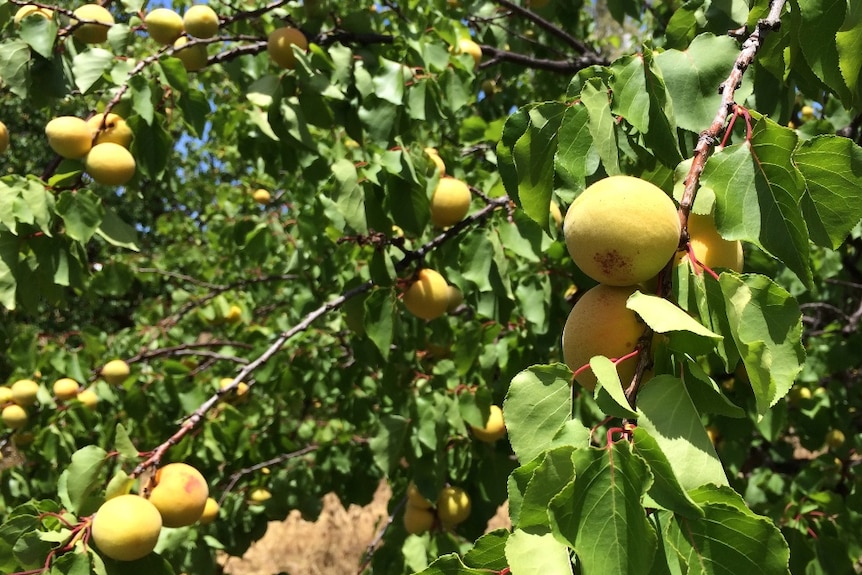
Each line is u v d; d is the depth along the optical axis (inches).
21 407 39.3
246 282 52.1
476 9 39.9
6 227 26.1
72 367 41.3
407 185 28.5
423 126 35.9
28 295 27.4
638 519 10.4
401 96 30.1
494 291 28.8
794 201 15.0
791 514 31.8
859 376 41.9
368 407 40.9
